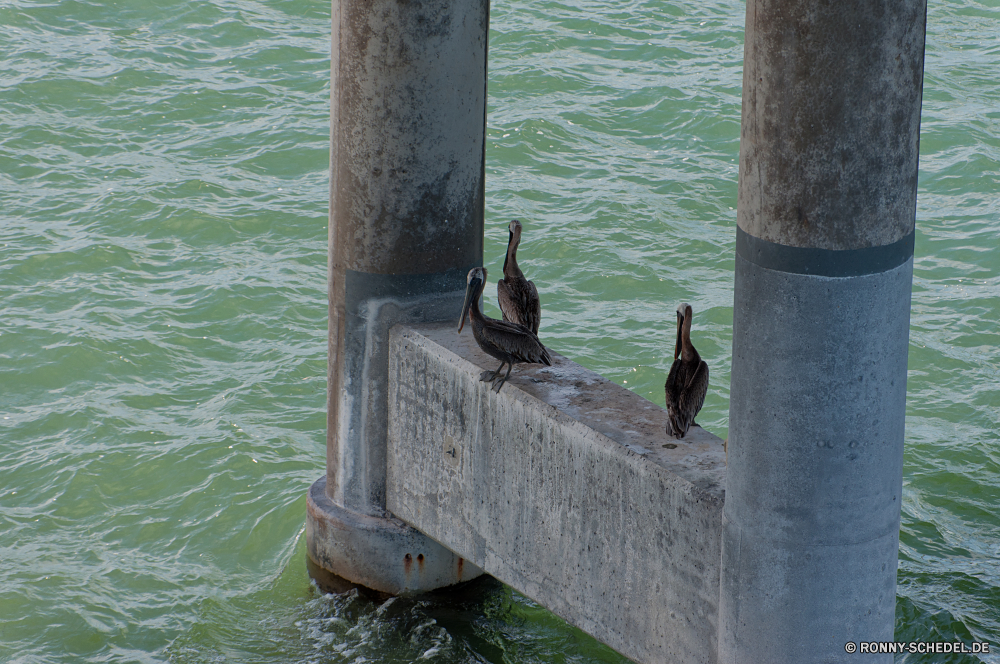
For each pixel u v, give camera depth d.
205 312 21.44
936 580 14.69
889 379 9.35
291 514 16.25
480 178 14.07
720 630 10.40
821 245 8.85
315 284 22.50
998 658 13.32
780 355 9.23
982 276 22.75
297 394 19.31
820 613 9.81
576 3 35.62
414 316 13.95
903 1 8.43
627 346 20.34
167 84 29.92
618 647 11.78
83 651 13.78
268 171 26.55
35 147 26.88
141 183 25.55
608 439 11.37
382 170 13.42
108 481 16.94
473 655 13.72
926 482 16.88
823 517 9.52
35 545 15.61
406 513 14.28
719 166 27.17
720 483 10.55
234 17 33.41
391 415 14.16
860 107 8.55
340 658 13.70
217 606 14.56
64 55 30.77
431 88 13.25
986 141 28.19
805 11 8.43
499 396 12.52
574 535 11.99
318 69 31.28
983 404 18.81
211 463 17.31
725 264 23.28
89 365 19.70
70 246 23.23
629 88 30.66
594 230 24.17
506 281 13.23
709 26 34.62
